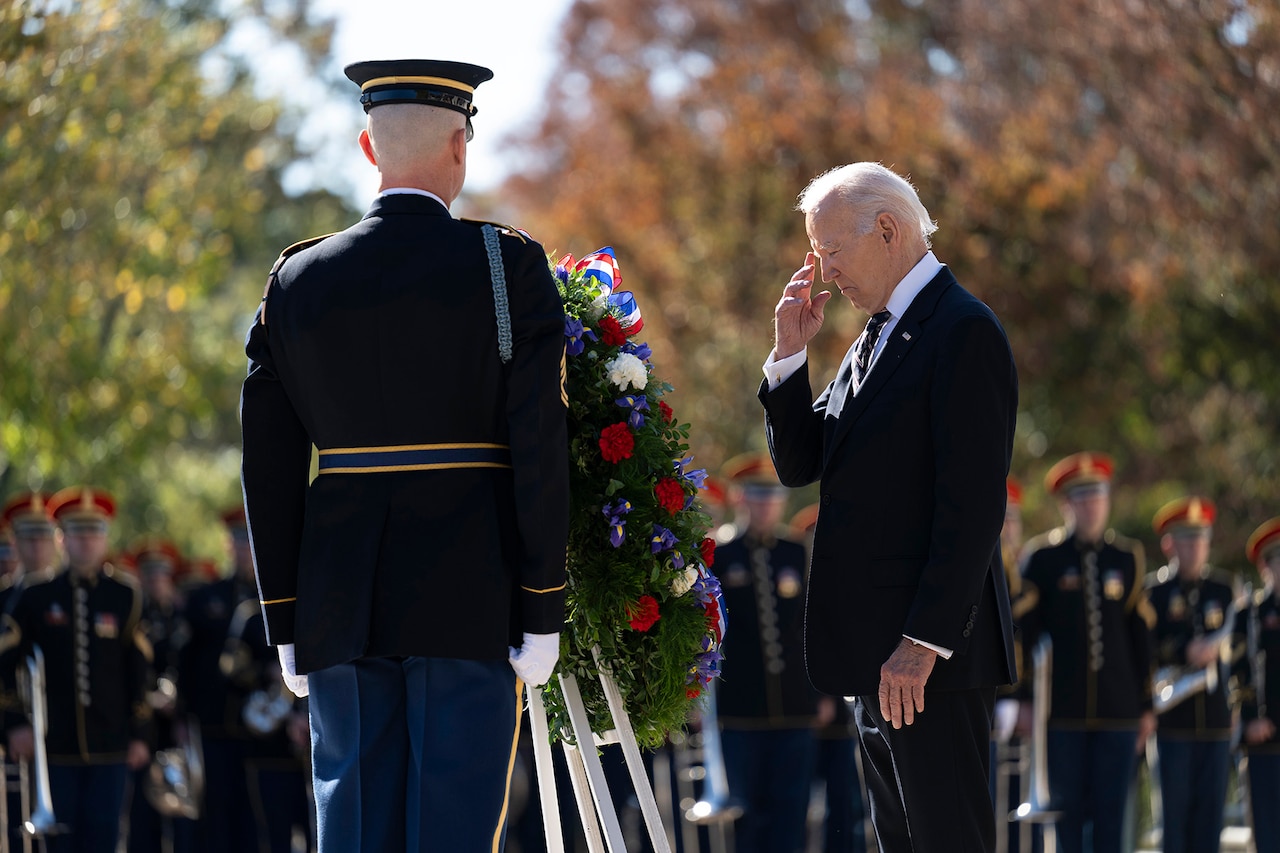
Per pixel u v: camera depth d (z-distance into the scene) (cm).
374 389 1272
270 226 9550
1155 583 3856
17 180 4022
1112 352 7456
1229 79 5947
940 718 1452
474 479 1280
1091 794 3353
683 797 3781
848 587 1481
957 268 7481
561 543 1275
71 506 3450
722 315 8656
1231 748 3603
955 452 1414
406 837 1284
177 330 6244
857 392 1506
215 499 8725
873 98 7975
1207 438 7331
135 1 4572
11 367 4647
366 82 1343
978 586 1405
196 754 3962
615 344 1491
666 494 1479
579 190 9200
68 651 3391
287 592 1323
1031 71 7075
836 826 3728
